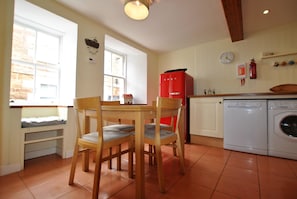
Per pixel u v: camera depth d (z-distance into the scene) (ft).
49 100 8.15
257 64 9.56
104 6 7.27
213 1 6.82
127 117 4.26
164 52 13.62
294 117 6.73
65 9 7.29
